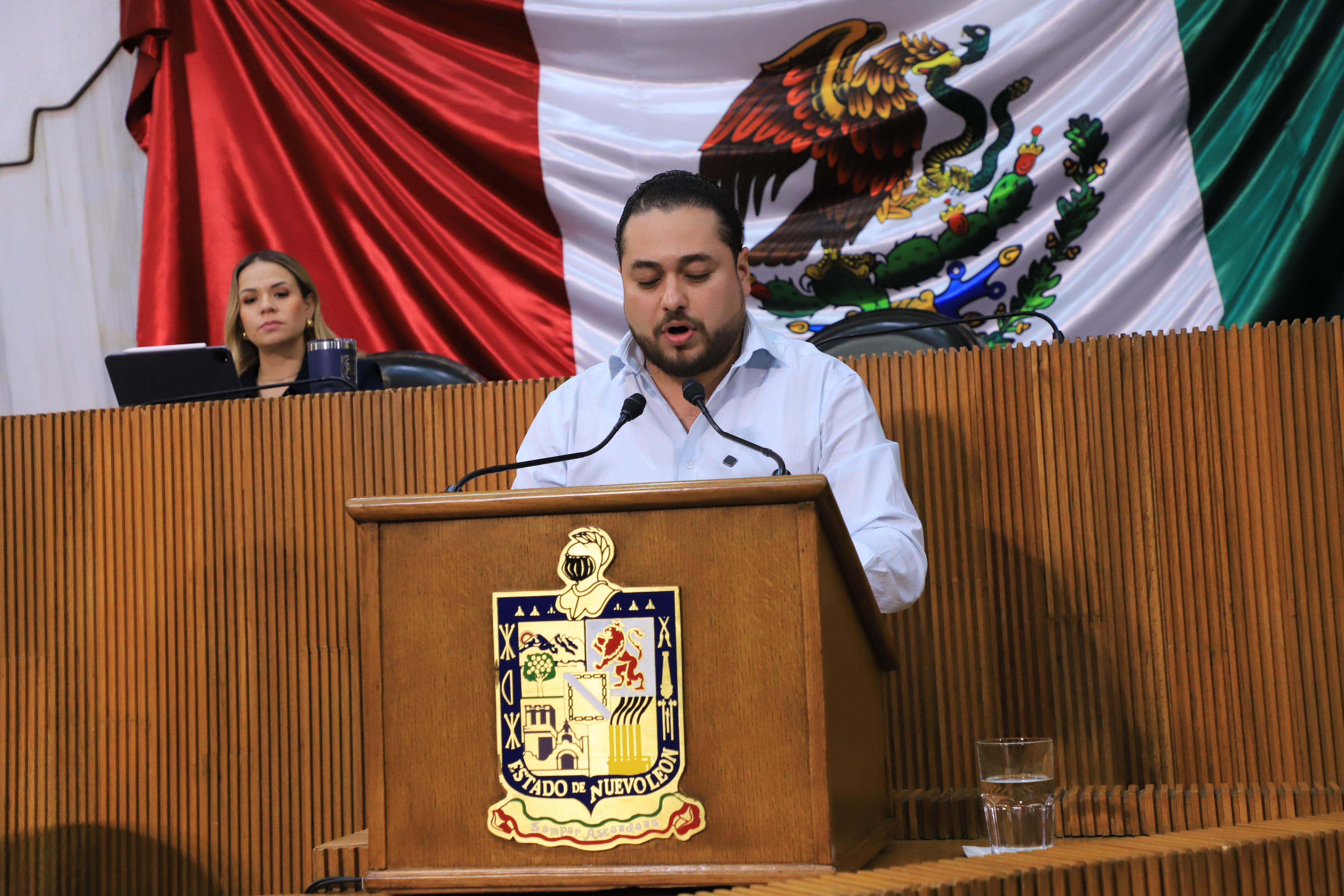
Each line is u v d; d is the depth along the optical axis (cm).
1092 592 195
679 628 119
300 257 401
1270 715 186
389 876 122
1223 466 193
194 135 409
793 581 117
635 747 119
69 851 221
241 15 411
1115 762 191
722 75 393
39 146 429
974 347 206
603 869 118
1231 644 189
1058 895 117
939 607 201
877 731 151
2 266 429
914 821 184
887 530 163
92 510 228
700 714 118
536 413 219
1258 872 126
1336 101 345
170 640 223
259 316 337
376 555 126
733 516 119
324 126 405
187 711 221
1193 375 195
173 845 219
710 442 187
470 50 404
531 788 121
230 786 219
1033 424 201
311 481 224
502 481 219
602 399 195
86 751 223
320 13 409
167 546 226
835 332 310
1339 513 187
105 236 427
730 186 387
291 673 220
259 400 226
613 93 396
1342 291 340
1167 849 126
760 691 117
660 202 175
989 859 123
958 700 198
